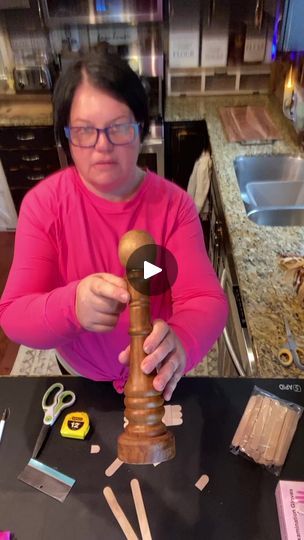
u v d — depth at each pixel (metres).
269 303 1.09
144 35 2.51
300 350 0.95
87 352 0.96
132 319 0.55
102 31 2.51
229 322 1.35
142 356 0.54
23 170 2.78
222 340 1.53
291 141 2.06
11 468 0.72
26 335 0.71
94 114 0.64
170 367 0.55
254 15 2.44
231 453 0.73
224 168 1.84
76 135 0.67
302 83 1.93
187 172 2.75
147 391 0.52
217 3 2.41
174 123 2.52
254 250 1.29
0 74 2.61
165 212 0.82
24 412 0.81
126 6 2.36
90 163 0.69
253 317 1.05
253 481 0.69
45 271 0.80
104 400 0.82
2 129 2.59
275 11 2.40
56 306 0.65
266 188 1.88
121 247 0.57
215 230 1.92
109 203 0.78
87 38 2.53
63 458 0.73
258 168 1.97
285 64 2.29
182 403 0.81
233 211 1.51
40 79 2.58
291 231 1.38
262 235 1.37
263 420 0.77
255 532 0.64
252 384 0.84
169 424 0.77
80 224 0.80
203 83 2.72
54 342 0.71
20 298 0.76
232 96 2.75
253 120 2.31
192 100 2.72
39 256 0.80
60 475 0.71
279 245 1.32
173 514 0.66
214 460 0.72
